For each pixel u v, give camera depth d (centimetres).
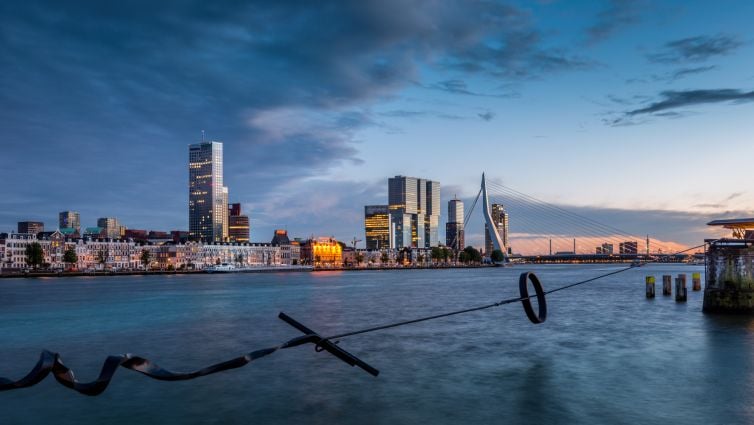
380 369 3603
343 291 12562
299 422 2597
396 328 5381
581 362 3747
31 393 3111
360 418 2641
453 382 3253
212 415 2720
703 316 5841
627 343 4412
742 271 5672
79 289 15450
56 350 4675
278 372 3531
